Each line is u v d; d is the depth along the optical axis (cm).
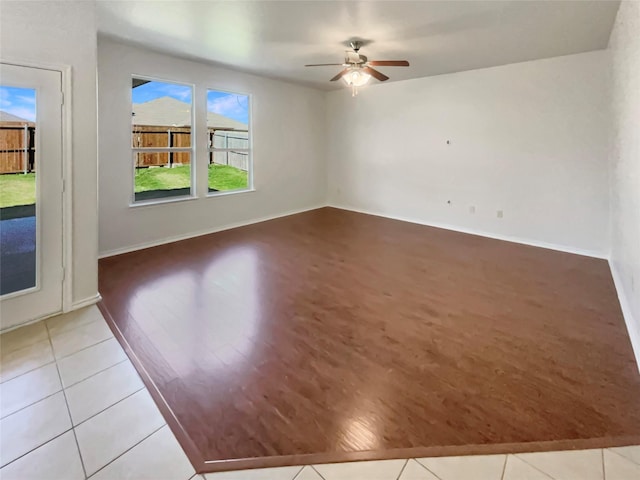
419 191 650
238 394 209
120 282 368
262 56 476
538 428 184
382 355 250
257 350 254
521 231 536
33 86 259
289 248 499
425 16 332
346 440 177
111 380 218
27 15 250
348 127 738
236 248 495
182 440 176
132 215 472
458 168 593
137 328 280
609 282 383
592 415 193
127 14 332
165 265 422
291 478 157
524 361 243
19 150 258
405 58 480
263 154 645
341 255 471
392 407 200
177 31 379
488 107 546
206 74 529
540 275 404
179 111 521
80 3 277
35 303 280
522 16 332
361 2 304
